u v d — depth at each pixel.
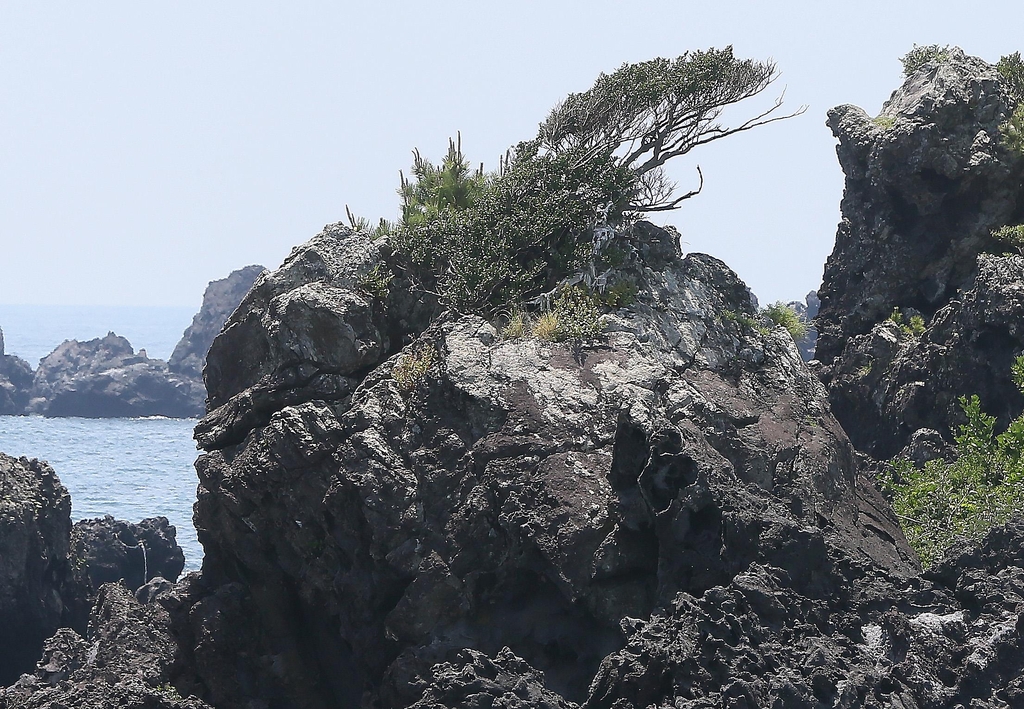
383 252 145.62
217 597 136.25
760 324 146.25
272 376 136.75
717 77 151.88
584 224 142.88
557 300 135.50
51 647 154.00
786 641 99.06
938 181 190.50
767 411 134.25
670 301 140.62
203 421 140.12
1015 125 189.25
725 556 106.31
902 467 160.88
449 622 120.06
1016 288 158.88
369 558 125.88
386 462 125.50
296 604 135.75
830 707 92.31
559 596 117.31
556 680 114.38
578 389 126.38
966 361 164.62
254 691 134.62
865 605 104.62
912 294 193.50
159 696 128.75
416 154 158.50
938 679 95.56
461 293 137.50
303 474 128.88
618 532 115.44
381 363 137.88
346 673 133.62
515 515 118.50
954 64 196.50
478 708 104.88
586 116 155.25
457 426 126.38
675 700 95.25
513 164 152.25
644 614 113.38
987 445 147.38
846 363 187.50
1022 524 108.19
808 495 126.62
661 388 128.88
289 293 138.25
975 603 102.88
